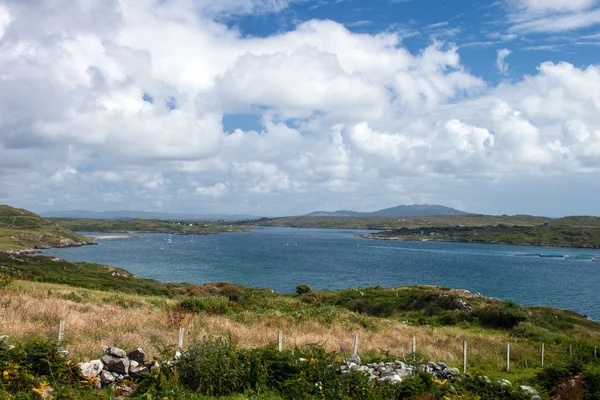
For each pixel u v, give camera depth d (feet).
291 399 35.04
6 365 30.25
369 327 97.91
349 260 505.66
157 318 68.59
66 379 32.14
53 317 55.06
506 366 67.51
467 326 139.64
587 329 152.35
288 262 471.62
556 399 44.83
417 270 416.46
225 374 35.45
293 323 84.89
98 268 296.10
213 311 95.55
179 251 603.67
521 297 279.69
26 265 236.43
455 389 43.21
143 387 33.71
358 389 37.55
